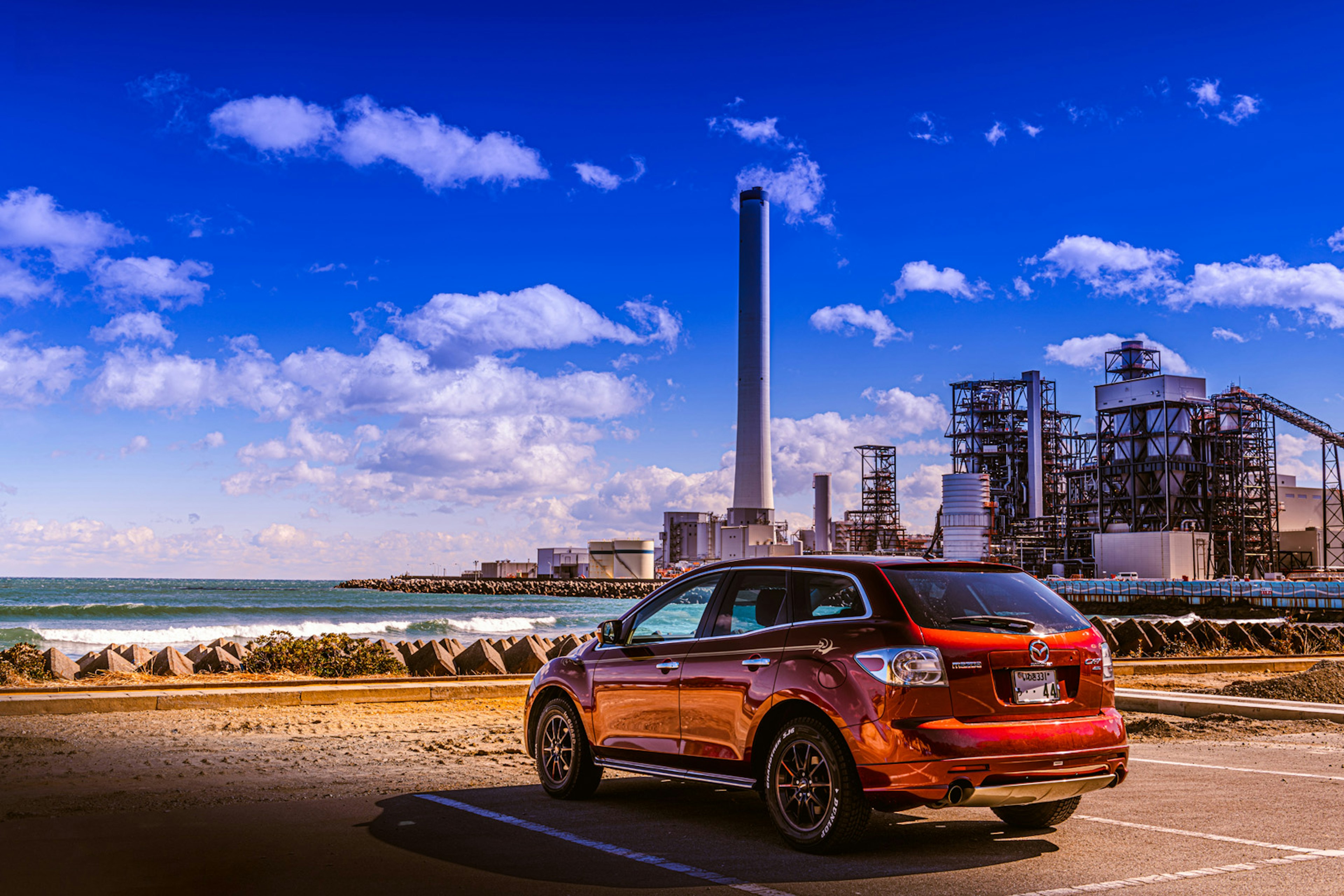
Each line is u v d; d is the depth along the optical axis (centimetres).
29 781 878
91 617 7106
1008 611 677
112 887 548
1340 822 744
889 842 679
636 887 562
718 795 852
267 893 538
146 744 1116
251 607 8931
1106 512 10725
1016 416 12350
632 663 782
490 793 846
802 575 702
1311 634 3588
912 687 614
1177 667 2225
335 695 1569
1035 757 627
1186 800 826
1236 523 10338
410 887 554
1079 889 562
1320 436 10750
